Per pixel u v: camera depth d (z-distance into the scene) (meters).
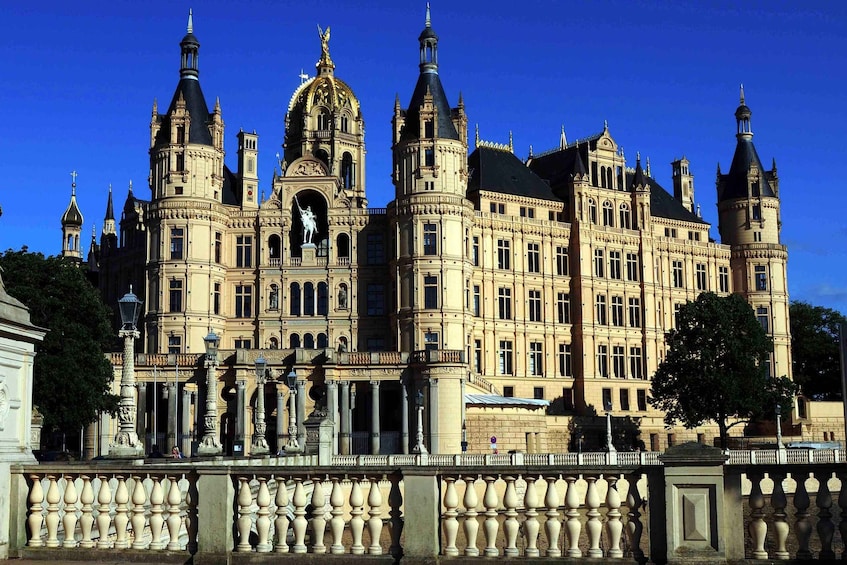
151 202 108.12
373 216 111.75
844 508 17.52
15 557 19.94
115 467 20.17
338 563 18.81
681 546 17.84
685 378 103.06
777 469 17.86
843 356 17.88
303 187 112.31
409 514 18.78
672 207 135.38
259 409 58.53
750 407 100.88
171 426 96.75
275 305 110.81
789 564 17.62
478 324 113.75
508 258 117.75
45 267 77.06
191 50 110.69
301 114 131.00
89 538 20.28
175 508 19.98
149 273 107.25
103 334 79.50
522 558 18.38
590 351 120.50
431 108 107.06
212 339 46.56
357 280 110.81
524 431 104.56
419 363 96.62
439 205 106.00
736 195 134.38
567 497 18.64
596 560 18.20
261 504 19.38
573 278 121.81
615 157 127.81
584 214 122.69
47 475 20.34
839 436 126.06
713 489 17.84
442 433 95.12
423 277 105.56
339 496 19.38
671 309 128.00
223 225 110.88
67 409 74.12
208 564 19.22
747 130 136.75
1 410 19.72
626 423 118.00
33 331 20.53
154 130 109.88
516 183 122.12
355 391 104.19
